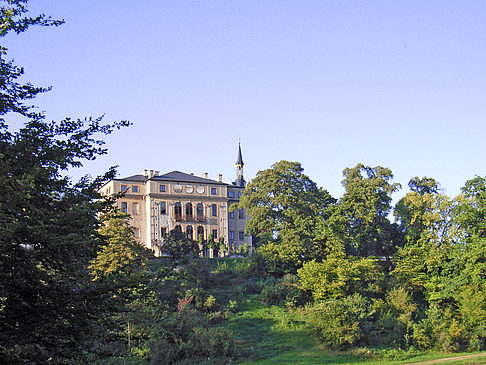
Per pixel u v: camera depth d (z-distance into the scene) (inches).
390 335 1988.2
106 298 550.6
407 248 2549.2
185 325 1819.6
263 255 2645.2
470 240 2390.5
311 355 1797.5
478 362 1747.0
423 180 3314.5
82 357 554.3
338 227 2716.5
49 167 543.8
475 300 2121.1
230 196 3757.4
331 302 2018.9
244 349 1786.4
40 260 533.0
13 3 596.1
